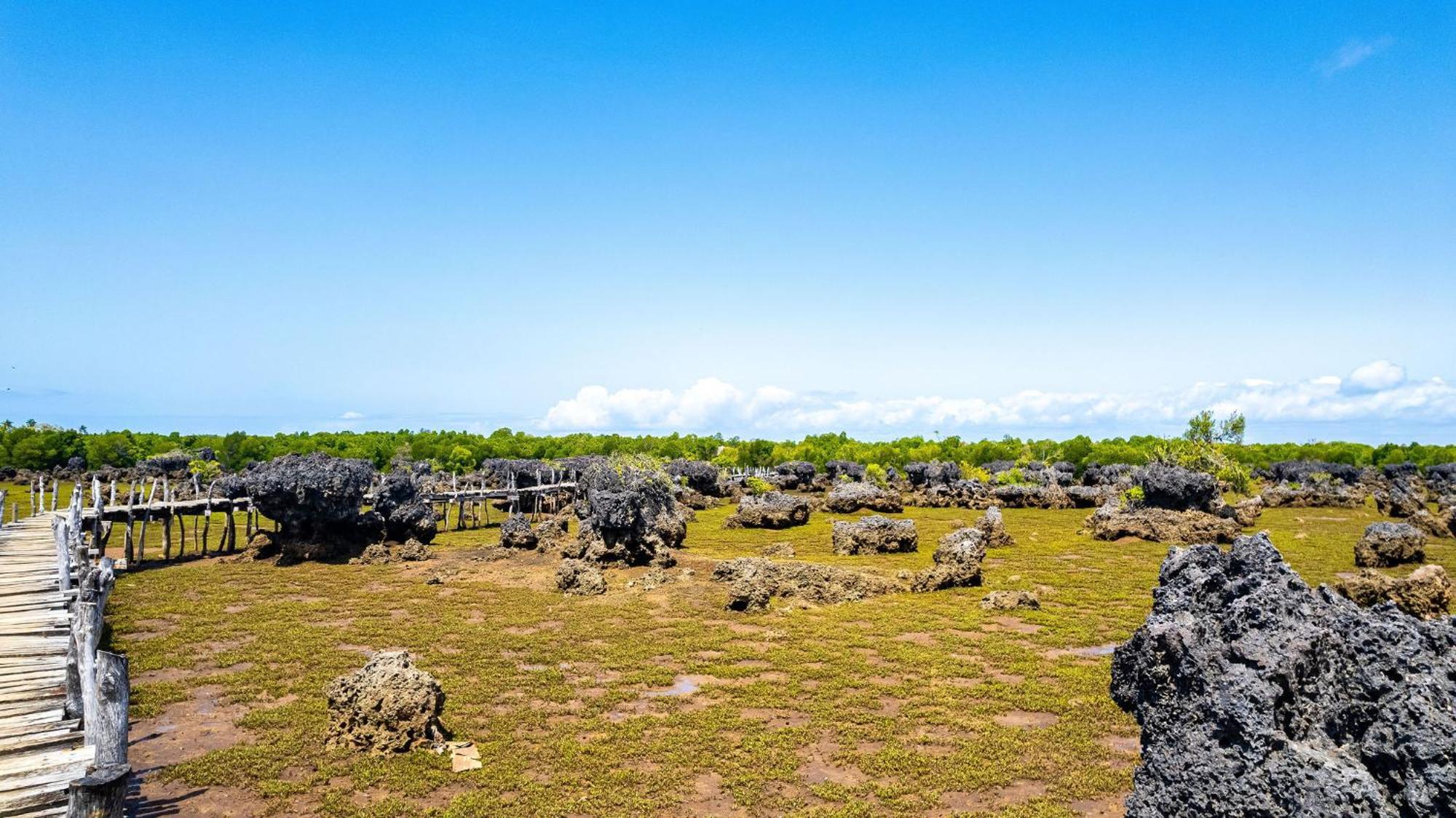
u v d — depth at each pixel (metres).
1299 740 9.91
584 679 22.61
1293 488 74.12
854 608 31.33
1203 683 10.73
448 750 17.38
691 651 25.41
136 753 17.48
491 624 28.81
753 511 58.19
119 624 28.70
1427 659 9.66
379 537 45.84
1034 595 31.38
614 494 41.28
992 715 19.78
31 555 36.81
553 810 14.91
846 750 17.61
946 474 83.44
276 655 24.70
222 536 51.75
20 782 13.52
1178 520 51.69
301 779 16.12
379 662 18.34
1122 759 17.12
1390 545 39.28
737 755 17.33
